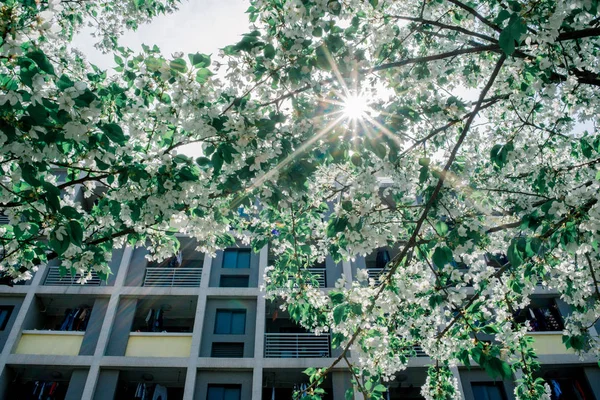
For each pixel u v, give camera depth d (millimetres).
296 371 16047
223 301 17828
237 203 5043
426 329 6645
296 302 6492
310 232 7086
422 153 5801
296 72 4137
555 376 16078
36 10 3373
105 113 4688
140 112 4016
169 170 4184
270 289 7594
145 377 16625
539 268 5844
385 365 5973
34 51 3092
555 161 6520
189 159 4203
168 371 16266
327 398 16578
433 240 4711
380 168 4543
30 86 3113
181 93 3818
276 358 15945
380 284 5355
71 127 3271
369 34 5238
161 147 4707
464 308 4875
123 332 16734
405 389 17406
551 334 15922
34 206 3861
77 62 6176
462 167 5047
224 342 16859
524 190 6691
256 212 6957
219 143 4070
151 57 3777
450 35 6277
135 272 18484
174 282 18812
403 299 5738
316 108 4539
